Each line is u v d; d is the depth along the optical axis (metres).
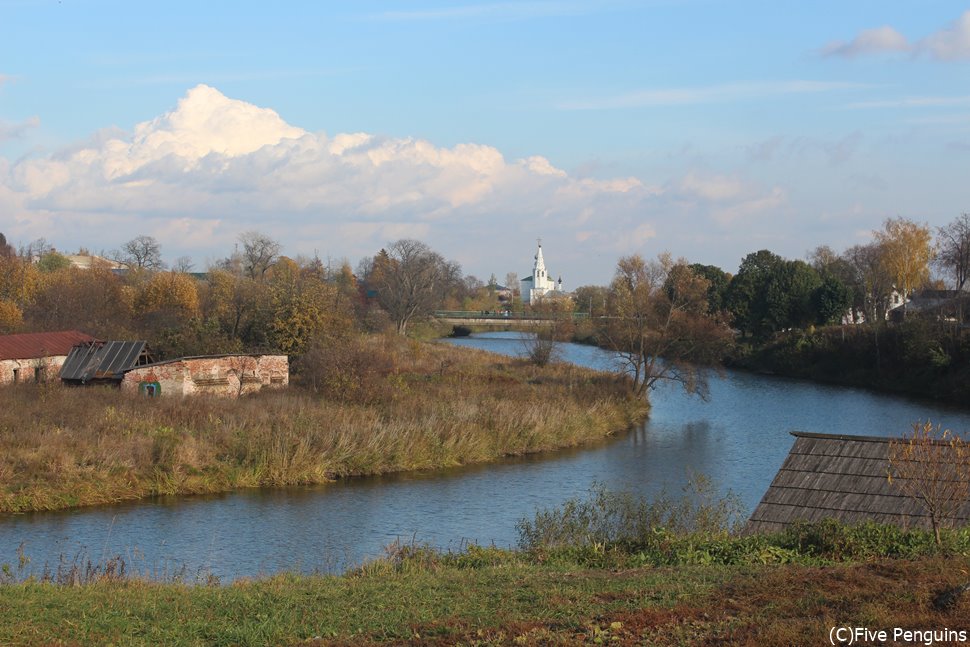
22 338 58.81
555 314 112.50
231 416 43.66
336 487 39.12
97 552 28.69
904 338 80.38
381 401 51.22
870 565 16.77
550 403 54.69
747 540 19.94
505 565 19.97
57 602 16.39
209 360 54.28
